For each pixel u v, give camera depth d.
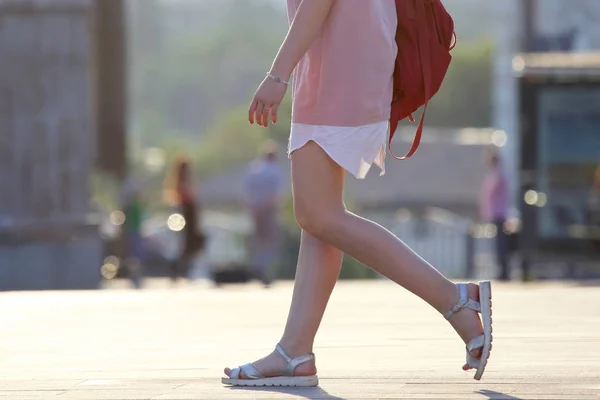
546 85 32.81
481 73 199.50
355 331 11.30
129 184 35.38
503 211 34.00
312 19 7.21
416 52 7.43
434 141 111.44
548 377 7.93
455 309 7.50
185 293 17.11
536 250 32.69
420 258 7.51
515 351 9.47
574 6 35.25
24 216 24.36
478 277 40.31
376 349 9.83
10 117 24.48
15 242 24.17
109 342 10.81
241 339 10.93
